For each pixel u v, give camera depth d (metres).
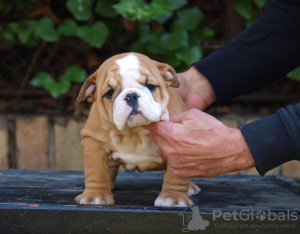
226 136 1.51
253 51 2.14
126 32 3.57
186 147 1.52
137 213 1.43
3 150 3.31
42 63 3.69
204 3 3.62
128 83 1.60
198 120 1.57
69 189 1.91
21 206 1.47
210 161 1.53
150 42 3.31
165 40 3.26
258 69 2.14
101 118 1.70
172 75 1.73
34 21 3.41
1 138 3.31
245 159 1.51
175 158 1.56
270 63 2.14
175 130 1.54
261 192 1.95
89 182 1.71
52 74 3.69
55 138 3.32
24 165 3.32
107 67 1.67
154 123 1.59
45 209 1.45
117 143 1.71
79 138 3.32
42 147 3.33
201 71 2.16
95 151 1.73
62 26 3.31
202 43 3.52
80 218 1.44
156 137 1.62
